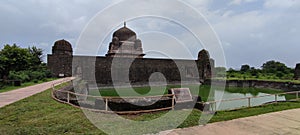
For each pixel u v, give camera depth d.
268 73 37.66
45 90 12.34
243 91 22.83
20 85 15.80
